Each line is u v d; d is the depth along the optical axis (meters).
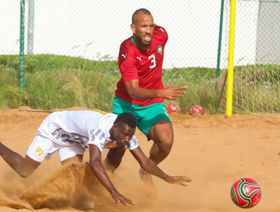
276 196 19.00
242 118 33.41
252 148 26.66
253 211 17.14
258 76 37.38
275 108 35.78
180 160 24.47
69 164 16.08
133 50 18.00
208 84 36.59
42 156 17.28
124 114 15.69
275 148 26.66
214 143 27.66
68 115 17.00
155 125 18.59
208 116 33.66
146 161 16.48
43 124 17.36
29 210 15.62
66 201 16.56
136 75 17.89
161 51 18.48
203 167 23.45
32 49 51.62
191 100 35.91
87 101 35.28
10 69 37.06
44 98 35.16
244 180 16.03
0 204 15.80
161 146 18.52
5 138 27.59
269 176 22.05
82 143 17.05
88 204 16.77
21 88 35.56
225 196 19.22
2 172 20.27
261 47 52.22
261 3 51.94
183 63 52.50
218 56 39.66
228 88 33.84
